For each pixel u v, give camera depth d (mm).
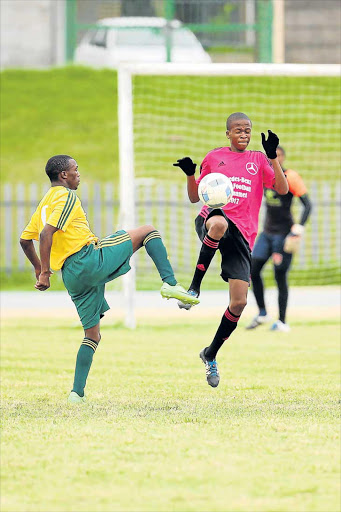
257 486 14367
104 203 59594
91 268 21531
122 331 38688
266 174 23156
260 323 39156
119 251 21922
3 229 62219
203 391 24172
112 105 80125
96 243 21953
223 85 78562
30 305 47438
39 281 21609
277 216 38188
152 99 76188
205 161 23500
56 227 21406
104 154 74312
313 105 77375
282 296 38688
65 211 21484
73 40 82750
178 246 58531
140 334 37719
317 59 82188
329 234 60688
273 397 23094
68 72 83062
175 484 14461
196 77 79438
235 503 13578
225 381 26016
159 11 81188
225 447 16703
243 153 23281
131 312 39812
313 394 23625
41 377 26844
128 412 20531
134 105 75062
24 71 82938
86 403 22094
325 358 30953
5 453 16312
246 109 76125
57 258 21797
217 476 14867
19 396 23297
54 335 37125
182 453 16250
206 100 76750
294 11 81625
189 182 23422
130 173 40031
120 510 13305
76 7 82500
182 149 70562
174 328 39656
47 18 82625
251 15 80188
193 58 80312
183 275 57281
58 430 18172
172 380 26203
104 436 17578
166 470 15188
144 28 81312
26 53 82938
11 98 80188
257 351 32750
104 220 59500
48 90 81375
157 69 40125
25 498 13844
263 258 38469
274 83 79500
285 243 37969
